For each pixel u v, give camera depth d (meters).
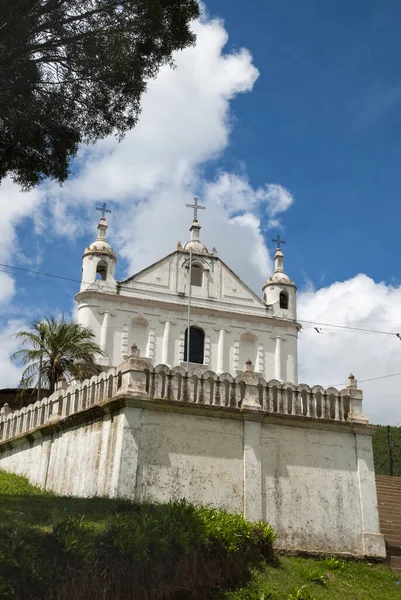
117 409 15.05
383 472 45.50
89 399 16.72
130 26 13.69
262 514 15.12
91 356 31.19
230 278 40.94
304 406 16.52
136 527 11.36
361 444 16.70
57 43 13.03
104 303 37.34
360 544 15.79
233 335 39.34
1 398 34.53
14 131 14.02
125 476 14.13
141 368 15.04
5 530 10.40
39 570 9.64
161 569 11.08
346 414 16.94
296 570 13.98
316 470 16.06
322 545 15.41
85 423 16.59
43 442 19.25
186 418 15.22
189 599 11.13
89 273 38.22
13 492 16.88
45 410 19.55
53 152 14.64
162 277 39.28
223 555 12.40
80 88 14.03
